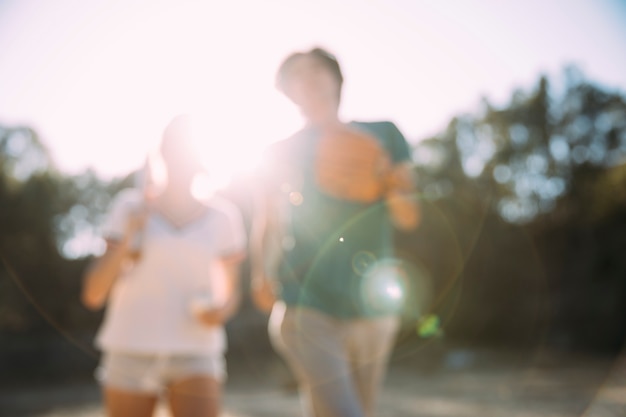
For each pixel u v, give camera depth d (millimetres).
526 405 9609
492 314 23875
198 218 2789
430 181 25109
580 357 19641
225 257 2898
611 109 25641
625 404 9094
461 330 23500
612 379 13188
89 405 11719
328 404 2535
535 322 23406
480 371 16859
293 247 2734
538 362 18266
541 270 24797
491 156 25906
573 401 9828
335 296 2641
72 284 21047
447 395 11539
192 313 2660
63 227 21250
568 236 25172
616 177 25297
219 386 2709
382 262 2727
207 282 2744
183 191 2775
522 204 25734
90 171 21328
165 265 2674
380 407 9930
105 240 2697
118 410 2600
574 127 25766
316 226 2707
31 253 20766
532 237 25250
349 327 2686
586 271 24156
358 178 2664
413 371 17312
